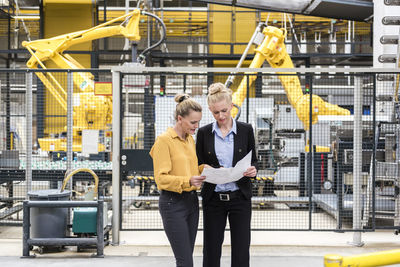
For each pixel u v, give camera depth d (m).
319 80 11.50
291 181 8.02
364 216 5.44
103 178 6.51
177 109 2.68
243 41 11.95
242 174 2.66
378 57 6.34
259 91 10.94
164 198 2.67
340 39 12.90
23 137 8.77
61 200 4.58
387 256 1.53
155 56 11.12
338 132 6.85
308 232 5.88
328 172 7.93
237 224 2.85
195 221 2.74
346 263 1.48
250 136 2.91
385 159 5.61
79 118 7.55
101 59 12.59
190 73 5.17
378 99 6.11
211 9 12.07
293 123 8.34
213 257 2.88
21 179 6.43
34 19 12.28
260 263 4.22
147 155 4.98
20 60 12.87
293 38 12.19
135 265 4.15
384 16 6.27
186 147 2.73
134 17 7.86
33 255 4.45
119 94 5.00
